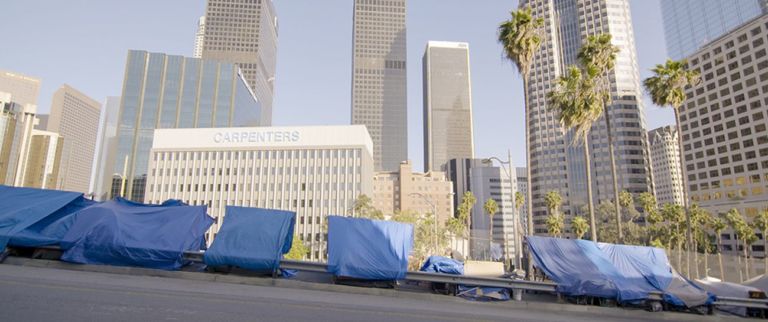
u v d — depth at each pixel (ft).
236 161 403.54
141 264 45.55
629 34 527.40
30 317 22.53
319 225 380.99
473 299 45.70
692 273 97.25
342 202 383.45
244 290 38.75
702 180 401.08
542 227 528.63
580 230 293.84
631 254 52.03
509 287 46.55
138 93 510.17
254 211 50.14
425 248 262.26
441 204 585.63
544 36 87.40
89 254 44.88
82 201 52.06
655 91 116.37
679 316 45.52
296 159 397.80
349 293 44.14
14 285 30.73
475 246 196.54
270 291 39.65
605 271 48.62
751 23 368.68
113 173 483.10
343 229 48.85
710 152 395.55
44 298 27.27
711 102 399.03
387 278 45.91
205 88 535.60
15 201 48.96
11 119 618.03
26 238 44.65
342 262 45.68
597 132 506.07
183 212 51.52
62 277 37.17
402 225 50.65
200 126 520.42
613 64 103.71
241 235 46.96
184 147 408.87
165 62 529.04
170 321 23.71
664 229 297.12
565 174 521.65
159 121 508.53
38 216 46.98
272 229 48.21
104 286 33.78
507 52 89.10
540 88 566.77
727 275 95.76
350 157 392.27
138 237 46.44
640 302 46.70
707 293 48.01
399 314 31.73
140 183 485.97
